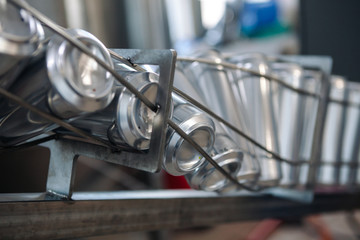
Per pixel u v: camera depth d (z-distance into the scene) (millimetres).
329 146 624
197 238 1439
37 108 261
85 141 342
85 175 939
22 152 682
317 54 1000
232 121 415
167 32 1268
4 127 302
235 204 479
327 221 1392
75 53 250
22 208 315
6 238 306
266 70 476
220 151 355
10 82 255
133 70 308
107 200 367
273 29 1634
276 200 522
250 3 1751
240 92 467
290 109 509
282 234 1356
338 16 1012
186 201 432
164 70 288
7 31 230
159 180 1062
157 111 288
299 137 502
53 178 370
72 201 343
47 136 357
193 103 335
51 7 854
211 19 1991
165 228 414
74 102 249
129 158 306
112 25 1032
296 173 495
